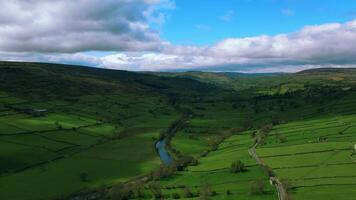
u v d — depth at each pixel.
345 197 114.88
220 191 135.75
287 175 146.50
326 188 125.94
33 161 192.12
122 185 154.38
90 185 159.75
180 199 131.88
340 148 180.88
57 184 160.12
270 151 193.25
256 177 148.50
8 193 147.25
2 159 186.12
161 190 144.25
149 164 196.75
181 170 177.75
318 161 162.38
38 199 141.50
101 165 193.38
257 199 121.94
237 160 172.00
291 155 178.62
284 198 119.44
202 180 154.75
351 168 147.25
